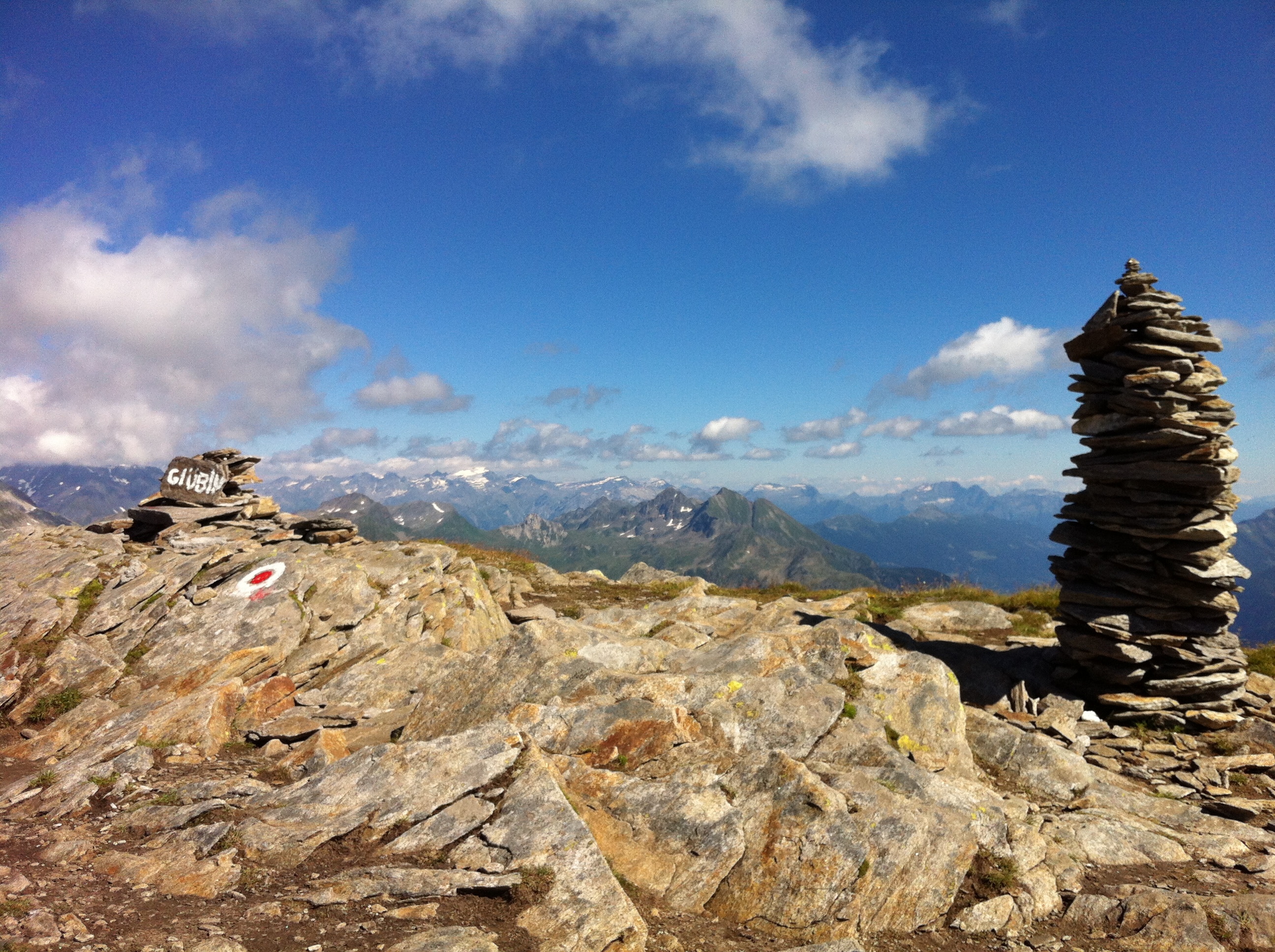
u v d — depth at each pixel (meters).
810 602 26.69
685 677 14.32
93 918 7.44
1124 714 16.86
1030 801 13.12
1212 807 12.99
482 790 10.30
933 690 14.81
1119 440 16.95
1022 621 24.30
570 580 39.97
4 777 13.08
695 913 8.85
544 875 8.30
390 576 23.52
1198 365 16.83
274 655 18.80
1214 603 16.27
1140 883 10.12
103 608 20.02
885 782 11.44
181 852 9.14
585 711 12.99
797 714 13.28
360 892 8.15
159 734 14.03
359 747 14.47
